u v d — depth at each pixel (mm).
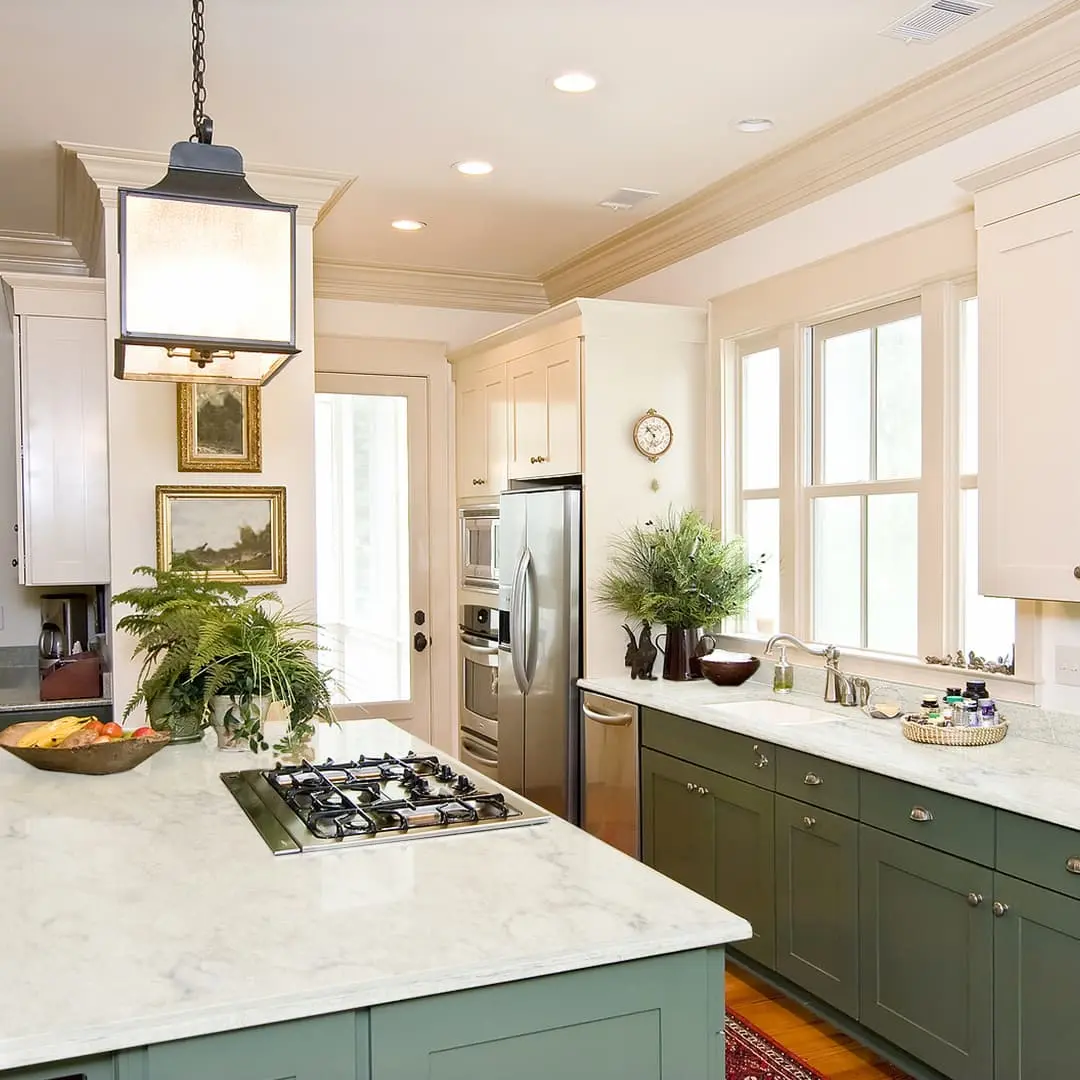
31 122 3482
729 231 4387
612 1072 1587
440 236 4953
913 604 3648
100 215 3984
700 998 1649
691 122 3539
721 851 3572
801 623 4090
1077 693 2969
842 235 3807
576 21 2820
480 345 5363
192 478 3986
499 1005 1515
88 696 4281
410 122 3525
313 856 1965
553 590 4547
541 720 4664
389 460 5781
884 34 2908
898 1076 2902
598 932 1593
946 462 3426
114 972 1447
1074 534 2658
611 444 4422
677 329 4531
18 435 4020
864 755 2924
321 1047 1420
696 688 4156
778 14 2783
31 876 1851
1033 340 2758
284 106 3387
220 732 2865
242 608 2865
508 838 2084
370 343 5707
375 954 1503
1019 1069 2443
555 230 4844
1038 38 2885
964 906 2590
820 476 4059
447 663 5945
